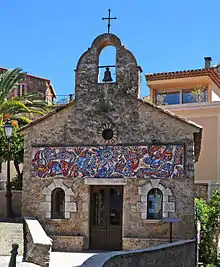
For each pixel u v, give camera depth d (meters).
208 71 31.38
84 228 20.94
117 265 13.17
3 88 31.86
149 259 14.93
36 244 16.20
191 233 19.81
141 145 20.83
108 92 21.61
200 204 20.81
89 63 22.03
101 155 21.17
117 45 21.83
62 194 21.55
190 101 32.34
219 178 29.77
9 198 23.92
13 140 28.03
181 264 17.11
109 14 22.09
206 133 30.41
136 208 20.48
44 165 21.67
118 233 20.89
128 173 20.73
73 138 21.61
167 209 20.19
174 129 20.66
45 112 35.50
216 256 20.42
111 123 21.33
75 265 16.64
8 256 16.86
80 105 21.78
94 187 21.38
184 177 20.23
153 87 33.25
